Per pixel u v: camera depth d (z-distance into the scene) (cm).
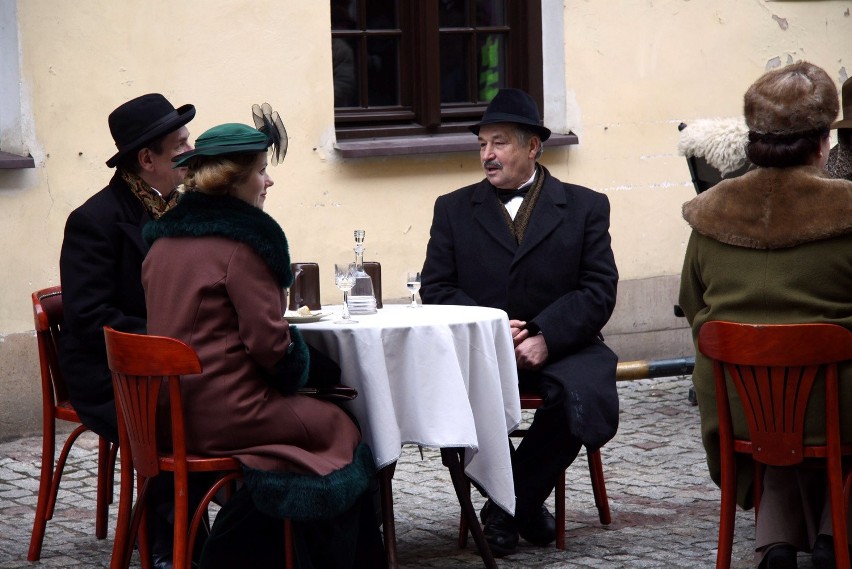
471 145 830
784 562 424
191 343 408
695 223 435
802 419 404
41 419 714
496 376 460
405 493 599
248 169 418
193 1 741
